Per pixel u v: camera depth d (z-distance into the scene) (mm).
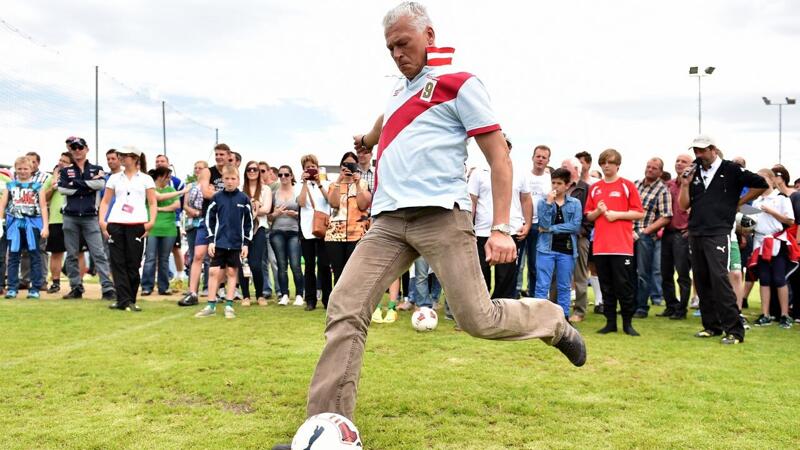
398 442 3102
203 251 8422
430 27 2916
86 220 8734
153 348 5258
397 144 2947
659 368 4789
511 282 6797
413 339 5883
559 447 3043
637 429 3314
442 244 2867
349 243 7633
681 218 8055
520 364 4824
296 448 2625
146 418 3436
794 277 8016
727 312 6129
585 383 4266
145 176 7957
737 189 6262
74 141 8594
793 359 5219
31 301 8562
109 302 8508
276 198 8812
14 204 8891
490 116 2811
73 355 4957
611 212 6527
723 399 3920
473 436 3195
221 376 4293
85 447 2990
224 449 2973
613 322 6688
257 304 8719
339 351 2857
